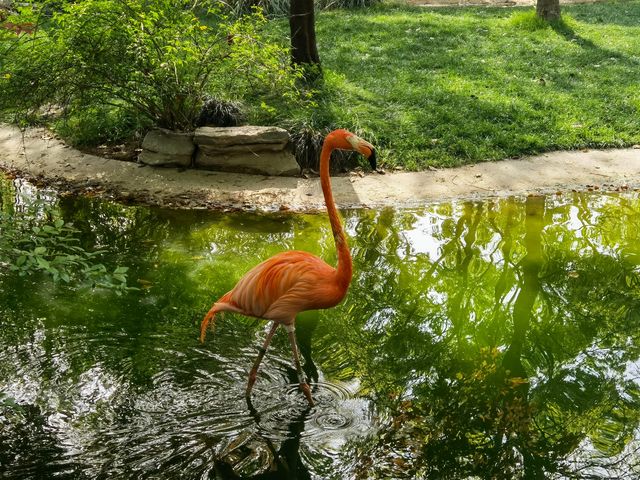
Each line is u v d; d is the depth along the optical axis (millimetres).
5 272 5977
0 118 9992
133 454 3969
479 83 10719
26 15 7535
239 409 4379
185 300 5633
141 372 4684
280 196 7832
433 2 17312
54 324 5211
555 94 10398
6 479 3752
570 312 5695
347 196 7875
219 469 3891
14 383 4516
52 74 7902
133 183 8070
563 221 7367
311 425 4266
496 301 5828
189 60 8242
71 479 3768
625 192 8047
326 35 13195
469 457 4047
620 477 3898
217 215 7395
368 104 9734
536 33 13453
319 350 5062
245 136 8234
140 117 9250
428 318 5551
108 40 7891
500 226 7242
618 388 4730
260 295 4215
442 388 4680
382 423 4309
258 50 8281
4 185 8055
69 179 8195
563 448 4141
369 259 6512
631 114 9836
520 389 4688
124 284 4387
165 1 8117
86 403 4367
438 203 7773
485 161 8656
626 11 15828
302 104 9172
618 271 6379
